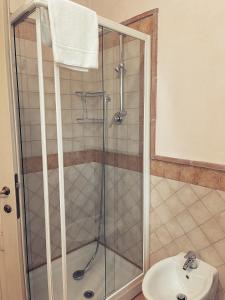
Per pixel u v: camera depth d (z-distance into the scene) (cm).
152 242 185
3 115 128
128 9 178
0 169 134
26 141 141
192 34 144
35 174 140
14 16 131
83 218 175
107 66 163
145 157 177
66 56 122
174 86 157
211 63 138
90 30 131
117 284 180
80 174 172
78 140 166
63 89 147
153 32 163
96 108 171
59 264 146
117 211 192
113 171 190
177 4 149
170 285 146
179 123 157
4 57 122
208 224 149
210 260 151
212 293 138
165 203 171
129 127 181
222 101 136
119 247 193
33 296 152
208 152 145
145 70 169
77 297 163
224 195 140
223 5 130
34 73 129
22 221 144
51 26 116
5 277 145
